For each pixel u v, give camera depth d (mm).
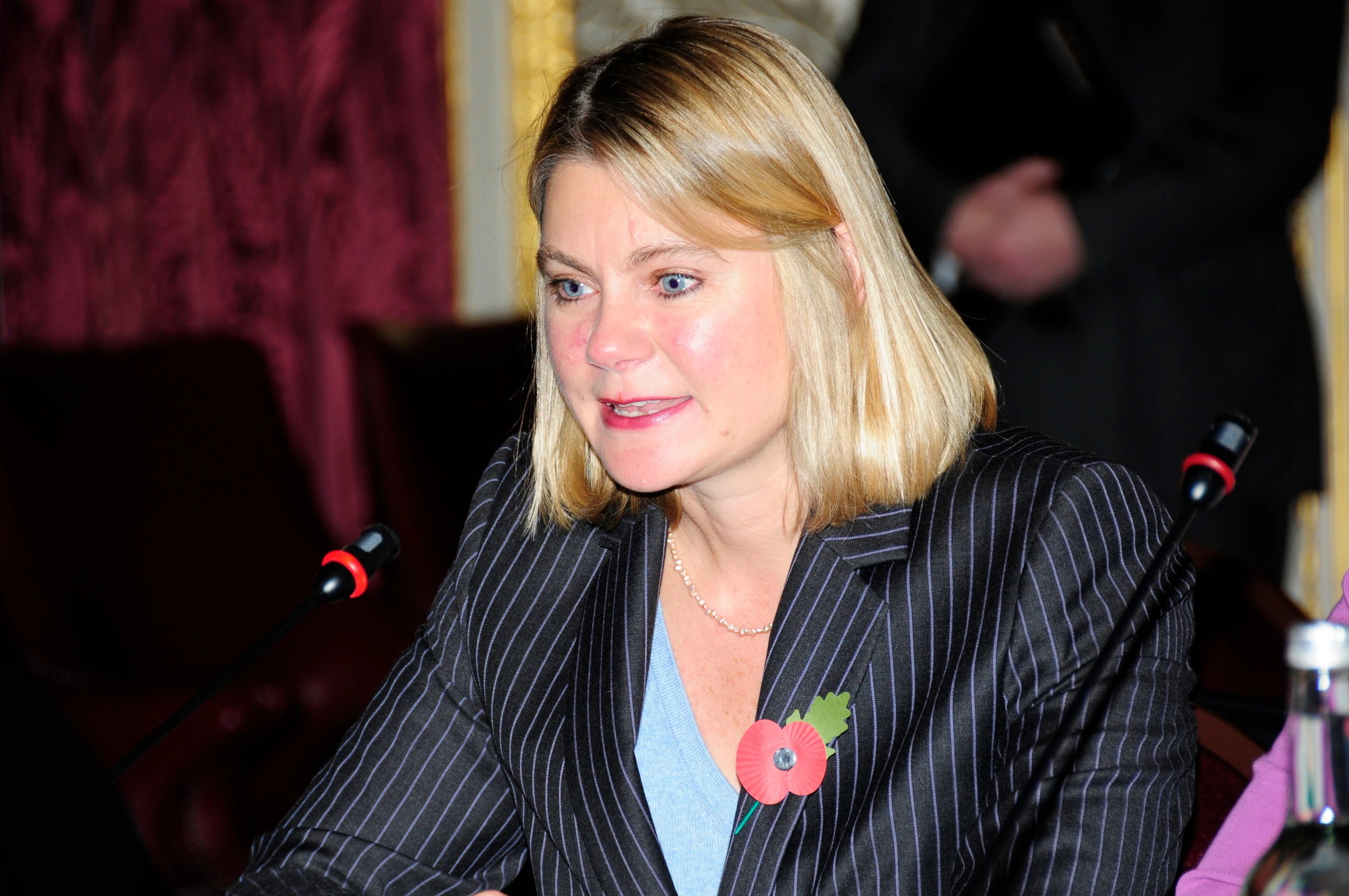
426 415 11297
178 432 11398
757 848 4930
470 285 15406
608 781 5207
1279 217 10977
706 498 5293
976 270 10617
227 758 9484
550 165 4938
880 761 4961
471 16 15133
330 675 10180
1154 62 10531
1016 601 4949
